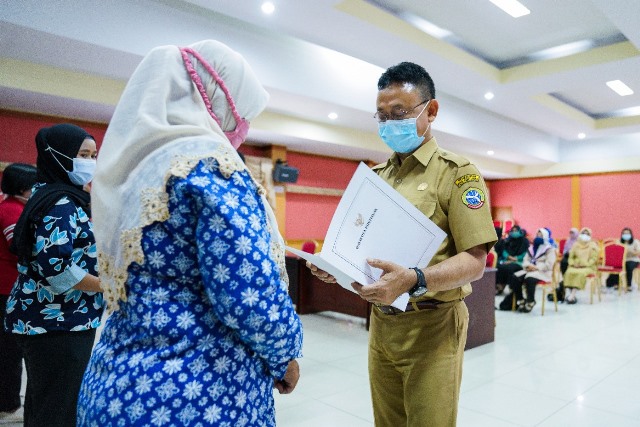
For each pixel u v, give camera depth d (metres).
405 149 1.41
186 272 0.80
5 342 2.56
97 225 0.88
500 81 6.80
